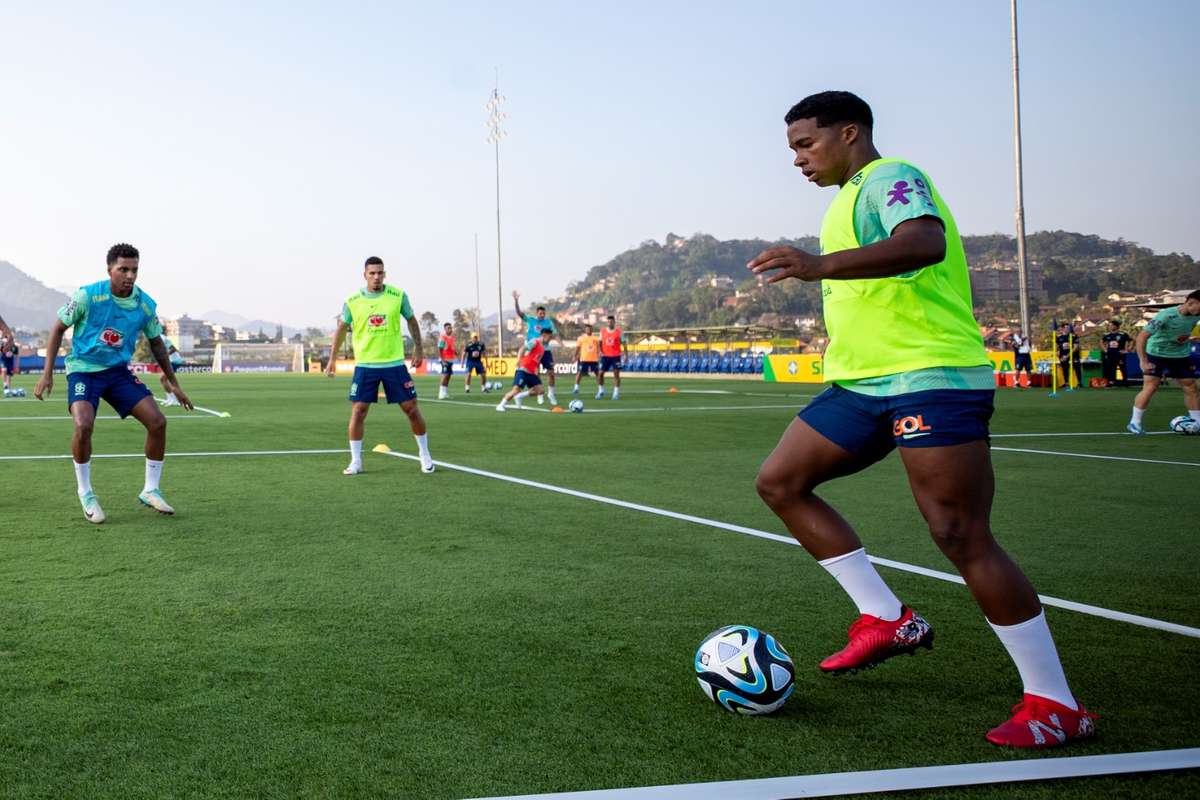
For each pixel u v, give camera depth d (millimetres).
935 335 2711
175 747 2506
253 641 3473
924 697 2938
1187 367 12438
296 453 10312
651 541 5422
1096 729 2676
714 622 3762
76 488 7469
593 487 7703
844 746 2537
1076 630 3670
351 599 4098
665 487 7719
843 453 2979
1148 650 3410
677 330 45281
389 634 3574
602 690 2971
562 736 2592
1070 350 28156
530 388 19109
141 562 4820
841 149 2877
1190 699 2920
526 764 2402
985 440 2707
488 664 3221
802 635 3594
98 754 2459
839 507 6695
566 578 4500
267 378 45750
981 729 2670
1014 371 30062
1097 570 4738
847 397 2945
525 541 5418
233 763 2404
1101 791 2273
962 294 2783
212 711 2766
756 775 2336
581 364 22922
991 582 2631
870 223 2680
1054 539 5547
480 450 10742
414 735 2594
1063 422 14930
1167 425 14234
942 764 2416
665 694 2938
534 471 8789
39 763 2402
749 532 5703
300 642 3465
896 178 2602
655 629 3658
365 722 2689
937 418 2664
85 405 5980
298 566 4746
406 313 8516
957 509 2678
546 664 3223
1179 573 4676
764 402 21000
